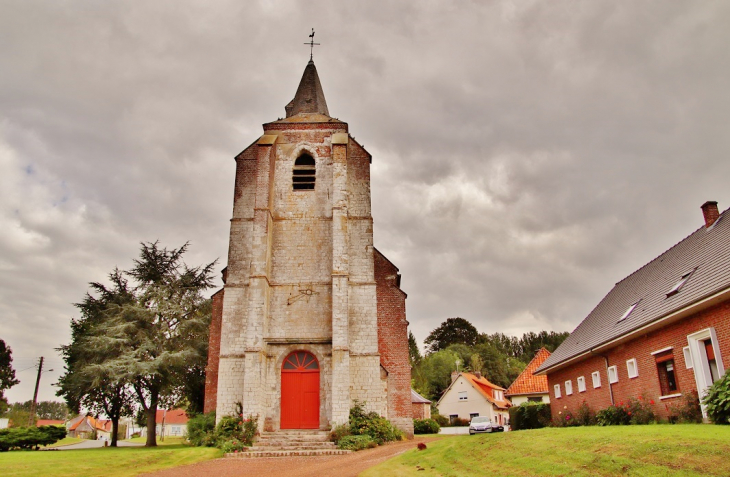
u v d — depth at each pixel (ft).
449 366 243.60
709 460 31.94
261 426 78.07
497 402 204.54
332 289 83.87
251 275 83.05
